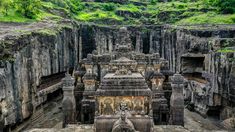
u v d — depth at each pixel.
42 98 47.72
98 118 26.53
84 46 76.06
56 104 53.91
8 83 34.50
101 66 40.66
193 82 50.88
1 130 32.31
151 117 26.69
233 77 37.44
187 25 63.88
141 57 40.50
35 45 44.62
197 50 52.25
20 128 38.25
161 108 36.72
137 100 27.11
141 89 27.02
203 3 81.19
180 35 58.91
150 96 26.95
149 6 98.38
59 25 60.59
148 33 78.19
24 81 39.66
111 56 40.28
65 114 35.72
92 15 86.06
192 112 48.31
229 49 42.97
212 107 43.22
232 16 64.06
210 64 44.50
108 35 76.88
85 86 38.28
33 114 43.12
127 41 45.72
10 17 58.19
